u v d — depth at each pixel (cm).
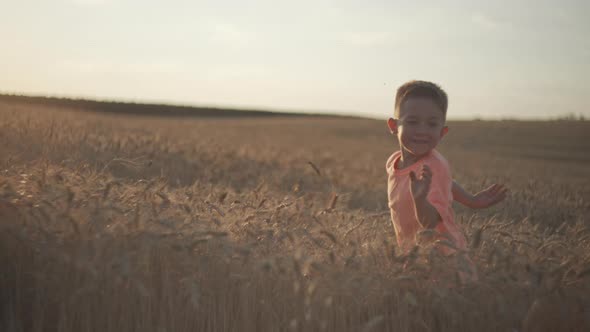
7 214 215
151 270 212
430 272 198
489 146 3856
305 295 198
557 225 474
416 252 200
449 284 197
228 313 210
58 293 205
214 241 217
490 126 5241
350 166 1198
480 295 197
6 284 215
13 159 351
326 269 201
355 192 679
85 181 264
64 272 206
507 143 4072
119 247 201
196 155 777
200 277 206
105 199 234
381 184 812
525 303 195
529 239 253
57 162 427
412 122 259
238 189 546
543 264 208
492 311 197
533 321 189
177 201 262
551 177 1284
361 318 204
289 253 219
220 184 527
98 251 196
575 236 290
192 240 212
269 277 208
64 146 552
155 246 209
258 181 637
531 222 457
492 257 208
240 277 202
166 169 601
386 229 290
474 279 198
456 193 292
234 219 248
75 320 203
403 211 267
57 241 203
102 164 504
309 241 233
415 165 265
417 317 197
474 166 1628
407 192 264
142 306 203
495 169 1507
